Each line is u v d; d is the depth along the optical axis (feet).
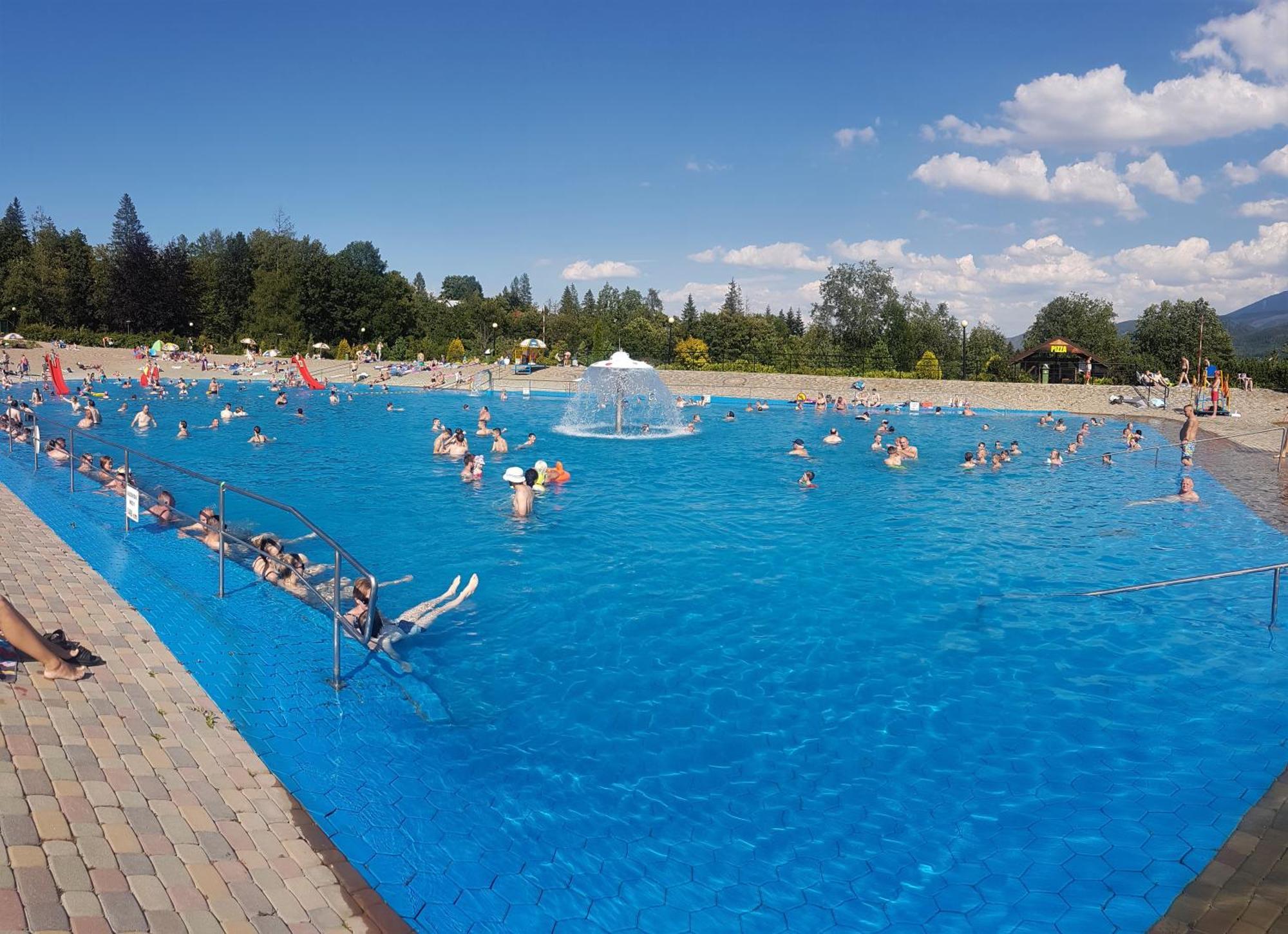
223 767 19.30
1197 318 229.04
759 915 15.89
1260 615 33.83
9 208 295.89
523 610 33.81
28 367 165.68
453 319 299.17
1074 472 71.36
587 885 16.61
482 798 19.65
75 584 31.71
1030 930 15.46
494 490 59.16
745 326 249.34
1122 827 18.86
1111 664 28.73
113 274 262.06
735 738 23.20
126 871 14.21
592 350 226.17
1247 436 96.37
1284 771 21.40
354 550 42.80
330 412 116.16
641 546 44.11
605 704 25.21
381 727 22.76
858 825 19.03
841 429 103.14
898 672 27.89
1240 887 16.47
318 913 14.64
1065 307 259.19
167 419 103.55
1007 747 22.81
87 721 19.62
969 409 127.44
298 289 278.05
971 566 41.01
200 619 29.27
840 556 42.68
